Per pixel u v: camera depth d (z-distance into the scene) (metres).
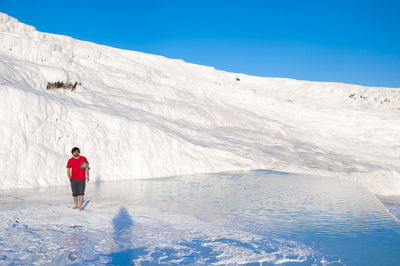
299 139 27.09
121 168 11.78
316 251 4.30
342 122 33.34
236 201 8.02
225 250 4.18
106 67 26.20
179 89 28.16
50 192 8.13
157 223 5.46
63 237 4.32
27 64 14.48
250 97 34.84
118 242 4.27
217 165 15.57
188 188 9.93
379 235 5.18
